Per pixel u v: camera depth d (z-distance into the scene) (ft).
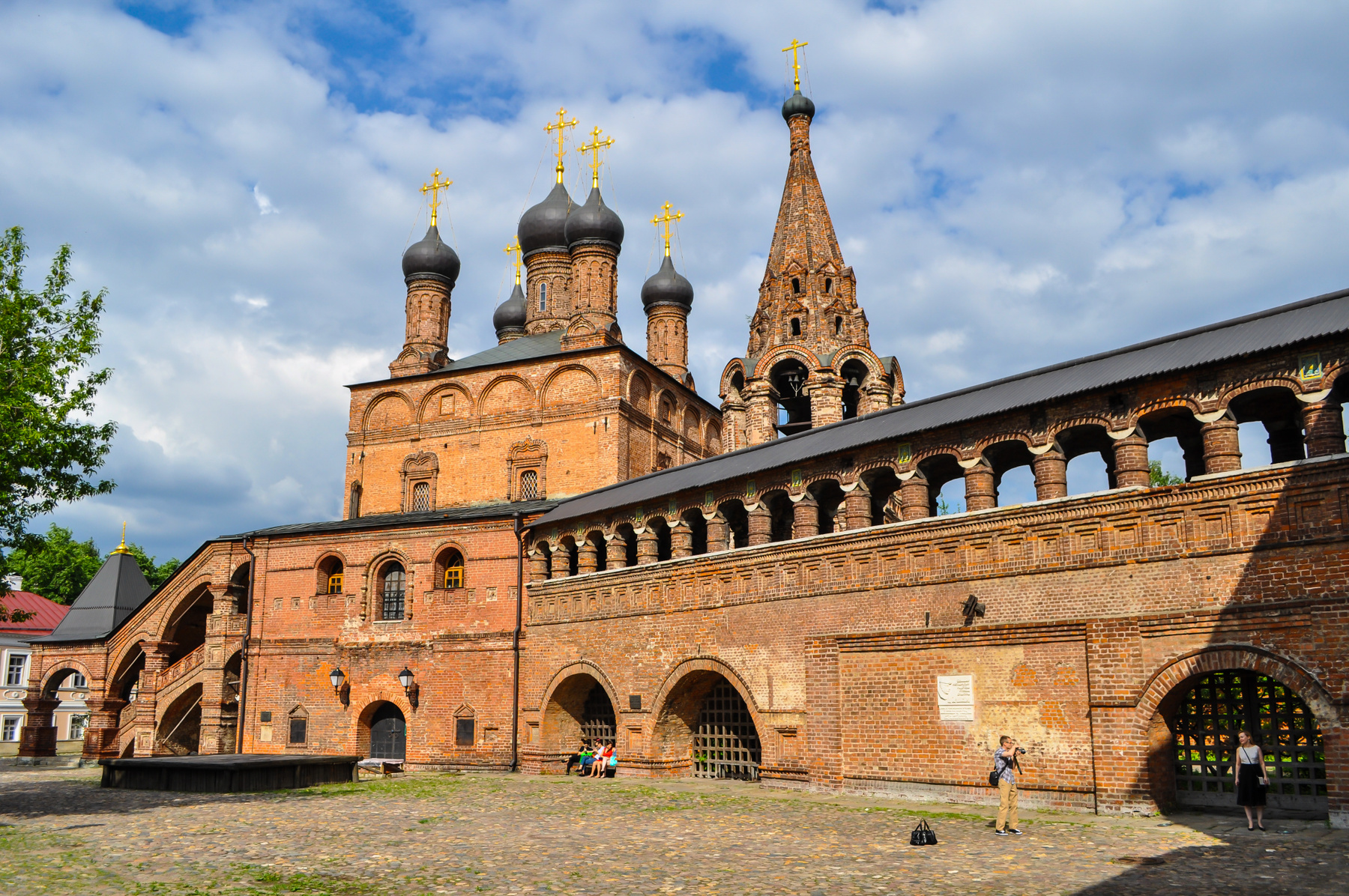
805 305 142.82
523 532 128.77
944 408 88.58
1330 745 61.82
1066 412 78.74
